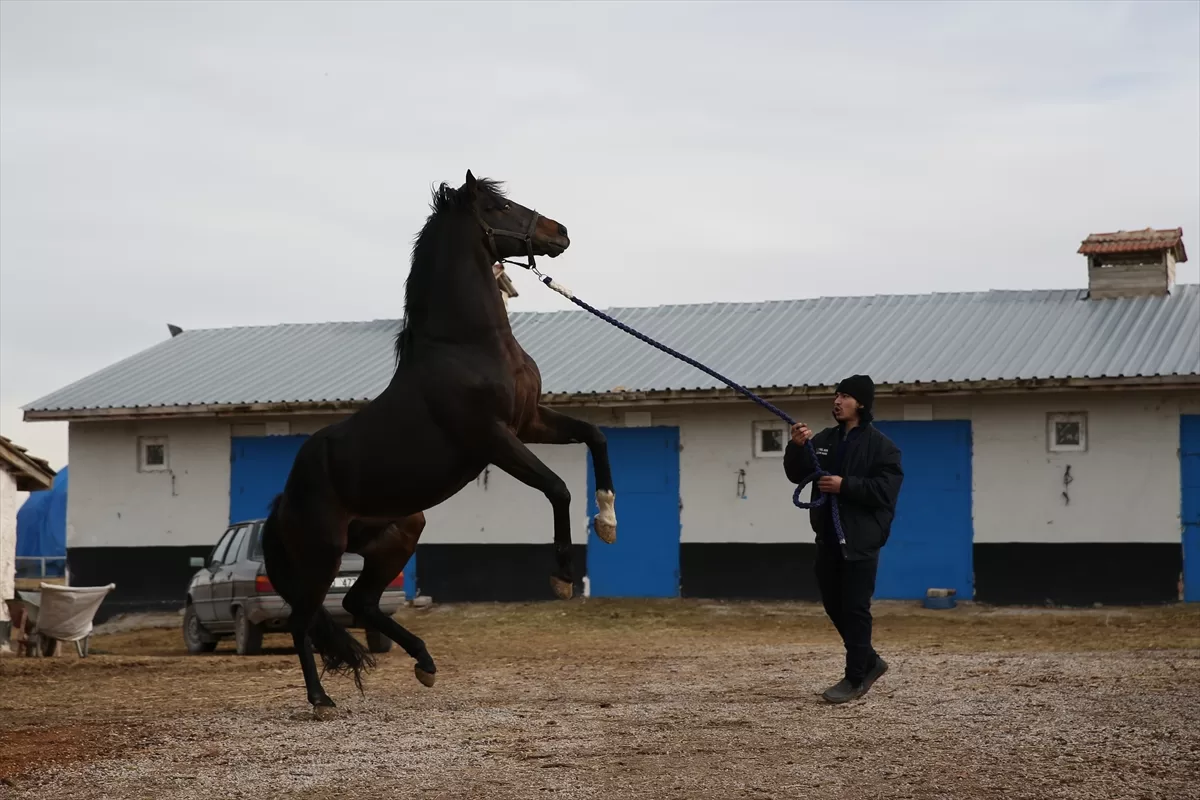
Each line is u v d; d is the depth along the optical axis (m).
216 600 16.98
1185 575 20.23
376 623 9.08
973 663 11.14
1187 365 19.94
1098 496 20.73
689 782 6.24
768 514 22.36
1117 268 24.33
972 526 21.38
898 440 21.84
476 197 8.30
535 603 23.12
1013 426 21.23
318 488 8.38
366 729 8.14
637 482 23.06
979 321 24.00
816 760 6.63
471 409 7.92
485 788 6.27
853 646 8.52
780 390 21.53
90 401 25.20
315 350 27.94
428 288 8.21
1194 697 8.34
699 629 19.23
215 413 24.33
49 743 8.12
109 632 23.52
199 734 8.23
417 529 8.98
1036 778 6.10
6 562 16.33
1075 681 9.38
